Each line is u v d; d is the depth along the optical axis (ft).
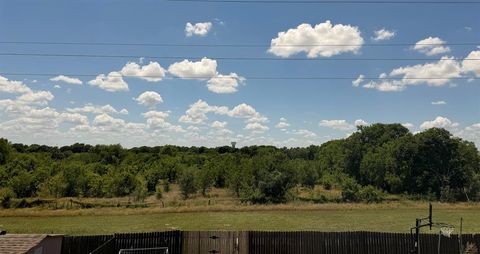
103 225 112.27
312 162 247.29
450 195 191.93
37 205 146.61
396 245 72.08
